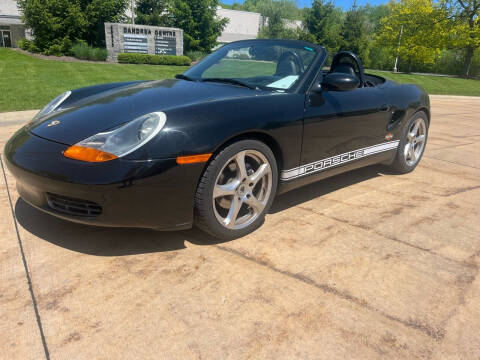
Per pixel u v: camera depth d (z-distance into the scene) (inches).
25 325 63.0
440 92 665.0
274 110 93.4
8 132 196.7
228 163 88.5
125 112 86.0
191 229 98.9
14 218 98.9
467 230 107.4
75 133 81.6
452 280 82.6
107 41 885.8
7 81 423.5
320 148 109.0
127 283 75.1
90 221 77.8
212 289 74.5
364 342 63.1
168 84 110.4
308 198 125.3
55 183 75.7
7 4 1315.2
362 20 1284.4
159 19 1112.8
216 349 59.8
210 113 82.8
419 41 1237.7
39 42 885.2
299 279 79.4
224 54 127.6
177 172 77.7
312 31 1282.0
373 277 81.8
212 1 1197.7
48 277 75.8
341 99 113.5
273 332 64.0
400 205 123.1
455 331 67.0
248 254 88.1
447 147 214.4
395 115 141.4
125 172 73.9
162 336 61.9
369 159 133.8
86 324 63.8
